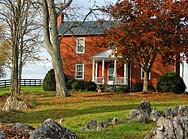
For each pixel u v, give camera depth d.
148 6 34.28
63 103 27.12
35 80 60.84
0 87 55.56
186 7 33.31
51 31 33.38
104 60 46.44
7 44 45.22
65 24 51.34
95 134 12.75
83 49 49.72
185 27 33.56
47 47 33.38
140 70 46.31
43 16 33.38
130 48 34.31
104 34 36.31
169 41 33.75
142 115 15.55
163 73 43.81
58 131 8.12
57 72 32.84
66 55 50.53
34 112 23.06
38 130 8.12
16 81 33.25
